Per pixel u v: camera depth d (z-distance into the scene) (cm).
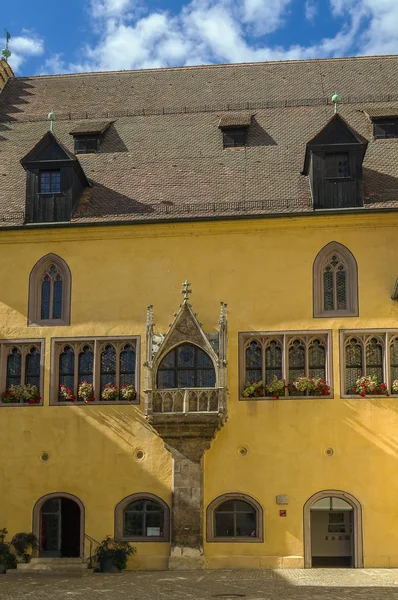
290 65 3981
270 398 2928
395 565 2795
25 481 2978
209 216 3059
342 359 2936
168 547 2883
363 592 2278
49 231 3134
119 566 2833
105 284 3089
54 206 3162
